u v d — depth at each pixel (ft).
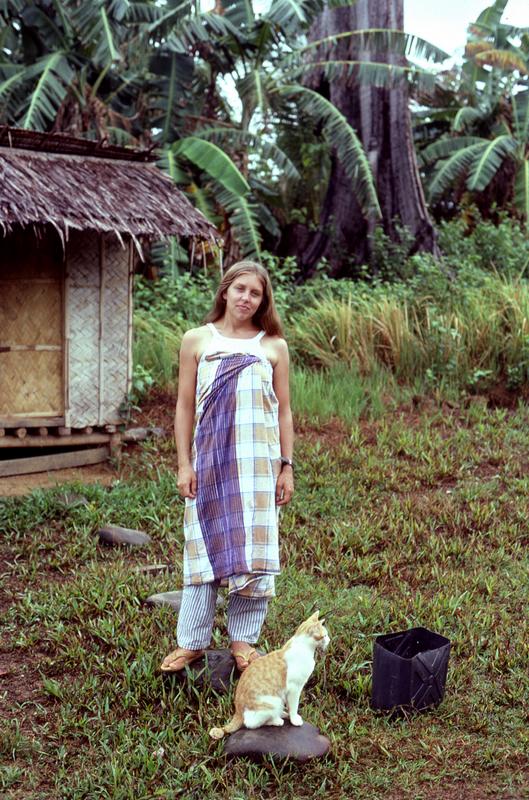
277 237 47.01
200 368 12.04
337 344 31.71
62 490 20.92
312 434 25.38
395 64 42.80
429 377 29.25
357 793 10.45
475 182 45.55
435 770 10.94
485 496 21.25
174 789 10.44
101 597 15.39
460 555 17.99
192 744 11.21
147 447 24.07
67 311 22.85
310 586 16.17
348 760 11.03
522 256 40.01
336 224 43.73
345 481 21.98
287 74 42.86
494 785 10.67
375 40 40.88
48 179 21.25
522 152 50.42
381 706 12.20
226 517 11.68
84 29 36.42
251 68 42.14
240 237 37.52
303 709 12.07
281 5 37.14
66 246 22.70
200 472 11.85
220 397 11.75
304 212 49.47
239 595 12.08
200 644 12.37
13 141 21.50
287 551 18.04
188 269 42.63
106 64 35.53
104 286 23.22
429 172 55.26
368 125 42.60
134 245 23.44
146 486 21.66
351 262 42.88
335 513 20.13
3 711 12.26
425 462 23.38
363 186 40.86
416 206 42.34
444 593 16.08
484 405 27.86
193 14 40.57
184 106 43.55
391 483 21.88
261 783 10.52
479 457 23.52
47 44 38.65
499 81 54.54
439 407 27.91
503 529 19.34
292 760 10.84
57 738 11.57
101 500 20.40
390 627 14.62
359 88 43.34
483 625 14.69
